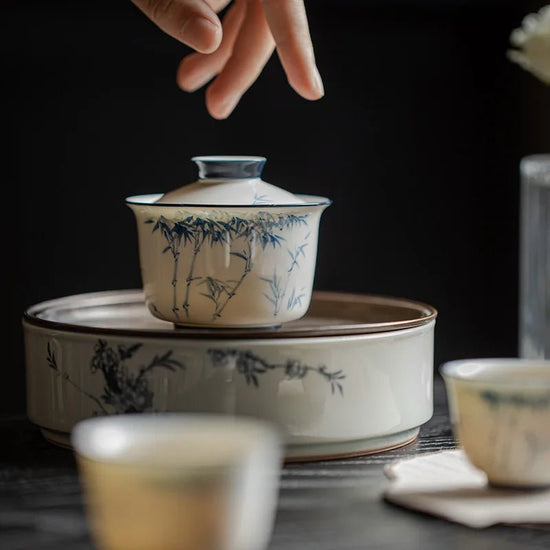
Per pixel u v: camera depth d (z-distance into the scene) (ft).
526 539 2.64
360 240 5.74
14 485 2.92
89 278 5.41
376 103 5.67
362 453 3.13
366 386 3.10
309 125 5.59
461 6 5.67
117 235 5.41
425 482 2.87
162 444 2.51
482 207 5.84
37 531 2.69
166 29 3.15
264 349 3.04
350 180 5.67
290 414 3.05
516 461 2.78
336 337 3.07
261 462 2.44
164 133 5.40
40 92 5.27
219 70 3.48
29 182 5.31
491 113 5.79
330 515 2.75
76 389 3.13
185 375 3.05
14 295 5.36
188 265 3.13
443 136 5.77
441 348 5.89
